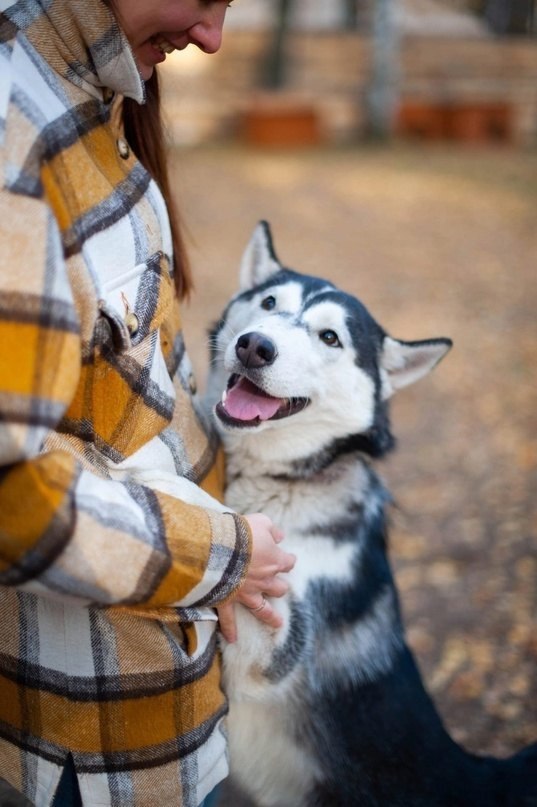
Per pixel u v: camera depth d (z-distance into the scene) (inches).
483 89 710.5
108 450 60.9
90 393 58.7
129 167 64.7
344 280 329.4
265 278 112.3
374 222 415.5
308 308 99.0
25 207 50.0
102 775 62.6
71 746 62.2
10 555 49.2
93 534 50.9
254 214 414.9
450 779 96.0
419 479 192.2
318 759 91.9
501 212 440.1
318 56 680.4
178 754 64.6
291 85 681.6
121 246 60.6
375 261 356.2
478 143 643.5
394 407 227.6
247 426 88.7
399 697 94.7
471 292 322.0
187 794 65.7
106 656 61.1
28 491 48.6
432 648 138.7
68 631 60.8
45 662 61.6
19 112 52.7
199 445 75.4
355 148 611.5
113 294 59.1
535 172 535.5
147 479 63.9
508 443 207.3
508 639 140.1
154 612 61.2
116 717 62.0
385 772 93.8
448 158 580.1
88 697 61.5
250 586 65.8
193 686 65.0
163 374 65.8
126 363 60.4
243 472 95.0
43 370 48.7
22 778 64.4
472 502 181.9
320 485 94.2
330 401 95.7
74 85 59.2
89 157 59.3
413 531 172.1
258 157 560.4
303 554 89.7
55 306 49.4
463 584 154.9
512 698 127.8
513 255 369.7
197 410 78.5
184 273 84.1
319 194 464.8
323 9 773.9
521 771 97.9
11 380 47.7
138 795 63.5
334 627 89.4
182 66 644.7
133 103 74.2
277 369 90.7
